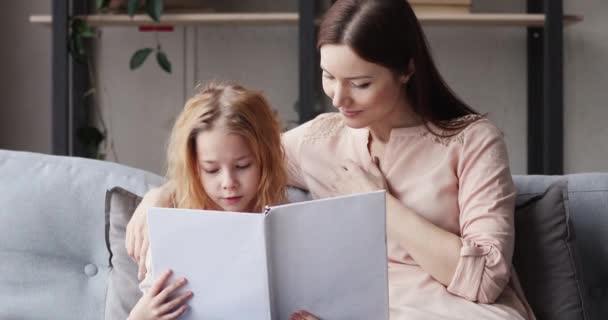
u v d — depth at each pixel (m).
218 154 1.31
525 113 2.81
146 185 1.73
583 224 1.69
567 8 2.78
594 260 1.68
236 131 1.32
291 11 2.79
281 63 2.84
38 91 2.88
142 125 2.87
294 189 1.68
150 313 1.15
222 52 2.85
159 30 2.71
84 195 1.73
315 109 2.44
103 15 2.49
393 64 1.42
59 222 1.73
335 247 1.14
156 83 2.86
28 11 2.86
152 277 1.22
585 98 2.80
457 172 1.49
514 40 2.80
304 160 1.64
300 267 1.13
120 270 1.63
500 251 1.38
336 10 1.43
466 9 2.46
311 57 2.38
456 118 1.55
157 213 1.14
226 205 1.34
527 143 2.78
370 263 1.16
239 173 1.33
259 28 2.83
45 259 1.74
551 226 1.58
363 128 1.60
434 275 1.42
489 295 1.38
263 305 1.13
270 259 1.12
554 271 1.56
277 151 1.43
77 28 2.46
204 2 2.70
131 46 2.85
